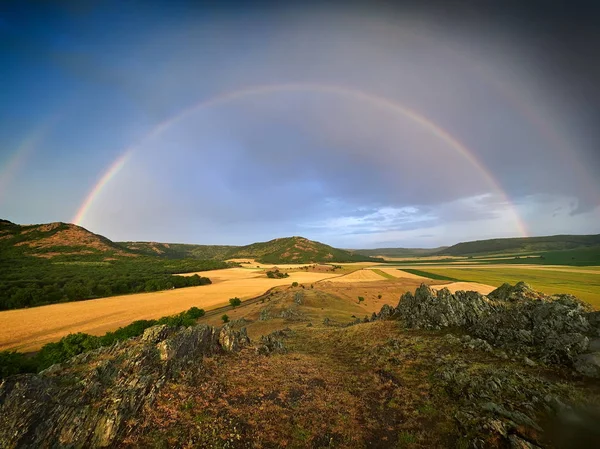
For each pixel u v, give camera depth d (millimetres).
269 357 31188
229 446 16000
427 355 28297
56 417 15875
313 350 37938
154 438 16047
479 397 19469
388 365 27875
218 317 80688
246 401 20719
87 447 15094
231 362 27656
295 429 17844
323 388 23906
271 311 78938
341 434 17516
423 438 16625
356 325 45750
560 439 14648
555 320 26547
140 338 27109
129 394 18531
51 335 66562
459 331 32844
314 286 133250
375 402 21422
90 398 17734
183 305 100125
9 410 15484
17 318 80188
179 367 23172
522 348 25297
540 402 17641
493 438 15172
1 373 33156
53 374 19984
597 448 13742
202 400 19953
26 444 14414
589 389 18062
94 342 42969
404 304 45125
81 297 108750
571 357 21500
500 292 37656
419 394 21641
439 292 39906
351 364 30594
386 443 16703
